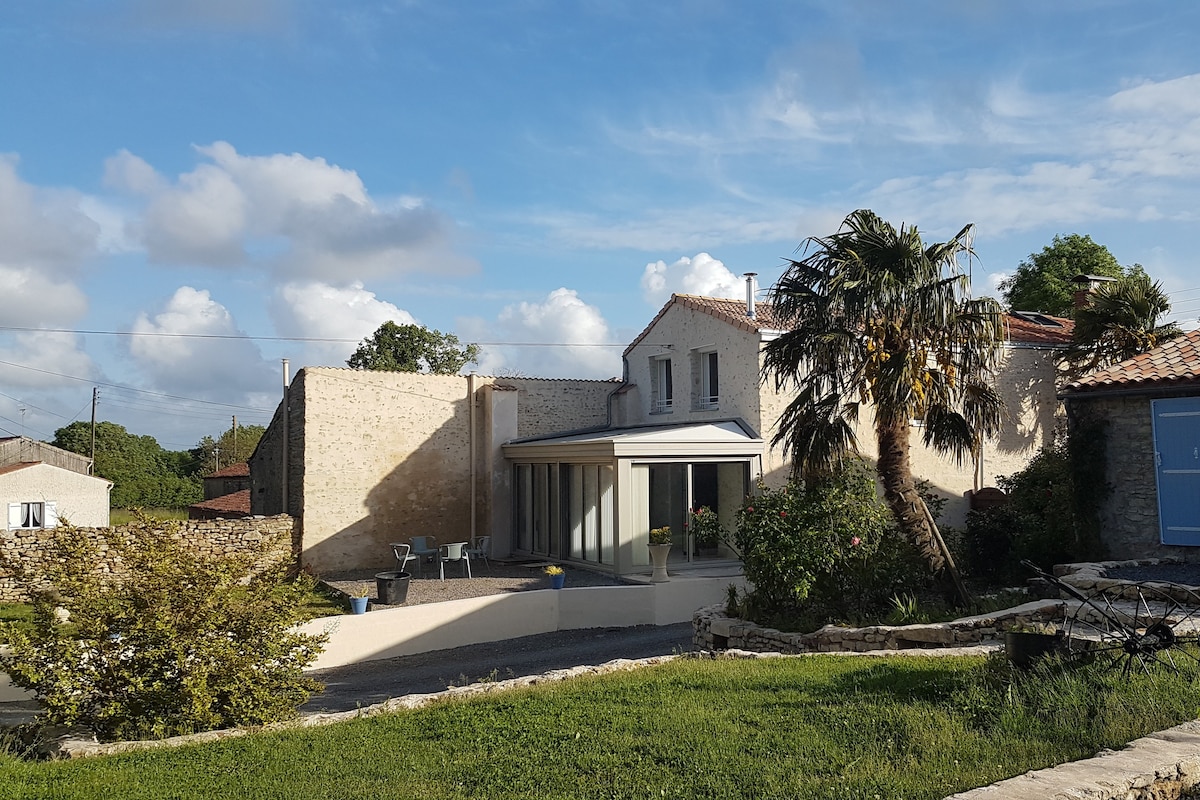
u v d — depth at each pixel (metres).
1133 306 22.22
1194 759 5.07
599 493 21.25
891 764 5.55
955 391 12.93
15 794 6.16
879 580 12.51
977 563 15.51
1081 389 14.38
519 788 5.70
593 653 15.40
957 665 8.35
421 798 5.62
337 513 23.39
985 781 5.02
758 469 21.11
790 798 5.07
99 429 64.25
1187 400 13.24
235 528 22.17
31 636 9.55
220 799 5.89
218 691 9.45
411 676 14.34
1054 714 6.19
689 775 5.67
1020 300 41.19
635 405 26.69
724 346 22.70
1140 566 12.84
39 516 31.75
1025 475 18.28
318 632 15.24
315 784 6.14
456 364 46.12
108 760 7.40
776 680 8.38
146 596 9.53
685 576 19.23
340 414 23.66
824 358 12.69
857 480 13.24
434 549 21.98
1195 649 7.49
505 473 25.38
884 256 12.45
